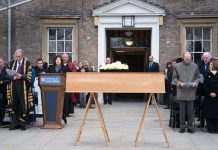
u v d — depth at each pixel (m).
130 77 10.25
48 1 21.94
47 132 12.24
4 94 13.19
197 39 21.77
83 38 21.91
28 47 22.03
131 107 19.80
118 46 22.98
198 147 10.10
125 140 11.00
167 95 19.36
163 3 21.67
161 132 12.29
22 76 12.69
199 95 12.91
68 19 21.86
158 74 10.24
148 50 22.84
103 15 21.69
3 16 22.03
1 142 10.66
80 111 18.08
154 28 21.62
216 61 12.43
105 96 21.27
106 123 14.16
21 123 12.72
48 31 22.16
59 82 12.77
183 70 12.30
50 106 12.85
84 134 11.90
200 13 21.52
